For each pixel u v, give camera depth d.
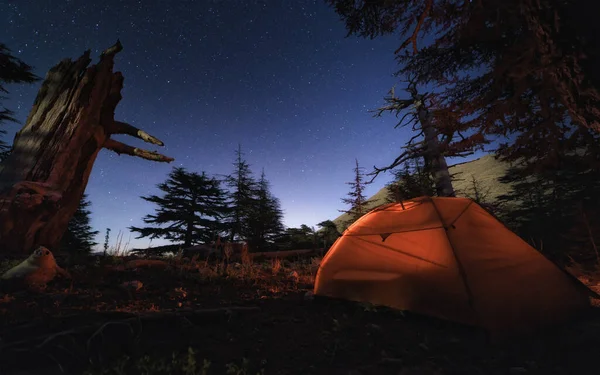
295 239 18.30
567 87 5.55
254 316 4.01
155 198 22.50
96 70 9.37
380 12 7.81
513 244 4.28
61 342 2.63
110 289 4.57
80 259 6.21
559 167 8.04
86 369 2.45
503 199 16.53
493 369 2.74
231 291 5.24
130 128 10.30
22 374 2.34
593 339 3.22
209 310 3.71
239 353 2.95
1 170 8.50
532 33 5.43
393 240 4.67
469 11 6.01
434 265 4.11
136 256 7.50
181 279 5.59
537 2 4.85
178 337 3.16
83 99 9.08
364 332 3.61
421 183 14.88
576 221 10.63
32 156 8.52
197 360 2.73
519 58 5.82
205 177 23.94
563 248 10.37
